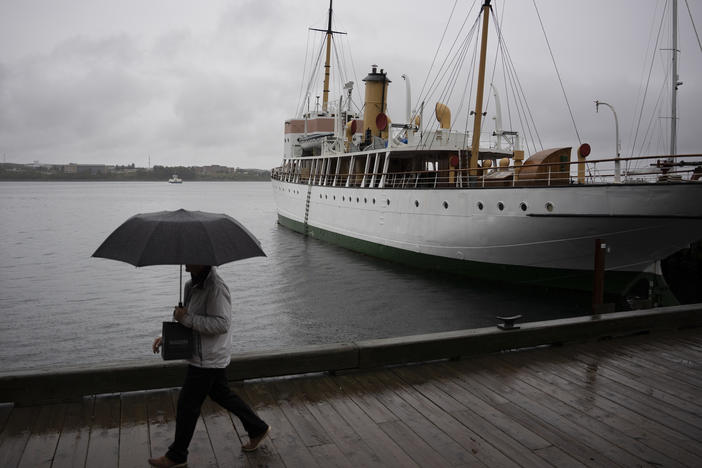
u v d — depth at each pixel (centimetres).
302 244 3406
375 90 3033
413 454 458
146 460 438
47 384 527
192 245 374
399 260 2527
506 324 748
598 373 664
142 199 12725
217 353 423
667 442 486
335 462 444
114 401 545
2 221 5725
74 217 6431
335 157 3253
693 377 654
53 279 2334
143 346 1356
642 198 1552
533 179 1795
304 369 616
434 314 1667
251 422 450
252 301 1853
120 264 2778
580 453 463
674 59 2988
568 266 1820
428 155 2586
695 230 1548
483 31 2039
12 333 1466
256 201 12875
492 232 1944
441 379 634
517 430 506
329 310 1719
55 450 449
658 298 1744
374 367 654
